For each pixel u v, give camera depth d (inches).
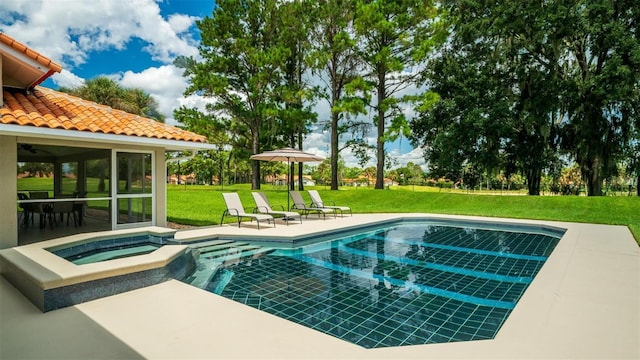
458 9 775.7
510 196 630.5
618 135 650.8
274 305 171.0
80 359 108.5
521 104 723.4
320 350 114.4
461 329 144.4
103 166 319.6
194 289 180.2
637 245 289.6
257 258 274.1
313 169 2876.5
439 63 828.0
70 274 158.4
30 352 112.7
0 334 126.0
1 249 245.1
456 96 780.0
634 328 129.1
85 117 287.3
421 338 135.9
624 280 189.5
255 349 115.0
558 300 158.4
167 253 209.0
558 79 686.5
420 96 686.5
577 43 703.1
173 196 751.7
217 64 797.2
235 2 818.2
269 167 2258.9
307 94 773.9
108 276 169.5
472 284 207.9
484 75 741.3
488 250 308.8
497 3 718.5
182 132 339.9
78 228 327.0
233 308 153.2
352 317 156.8
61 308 151.9
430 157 944.3
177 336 124.9
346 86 680.4
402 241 354.3
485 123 718.5
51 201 282.8
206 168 2074.3
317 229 369.7
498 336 123.3
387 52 684.7
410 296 185.9
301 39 815.1
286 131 864.9
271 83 834.8
